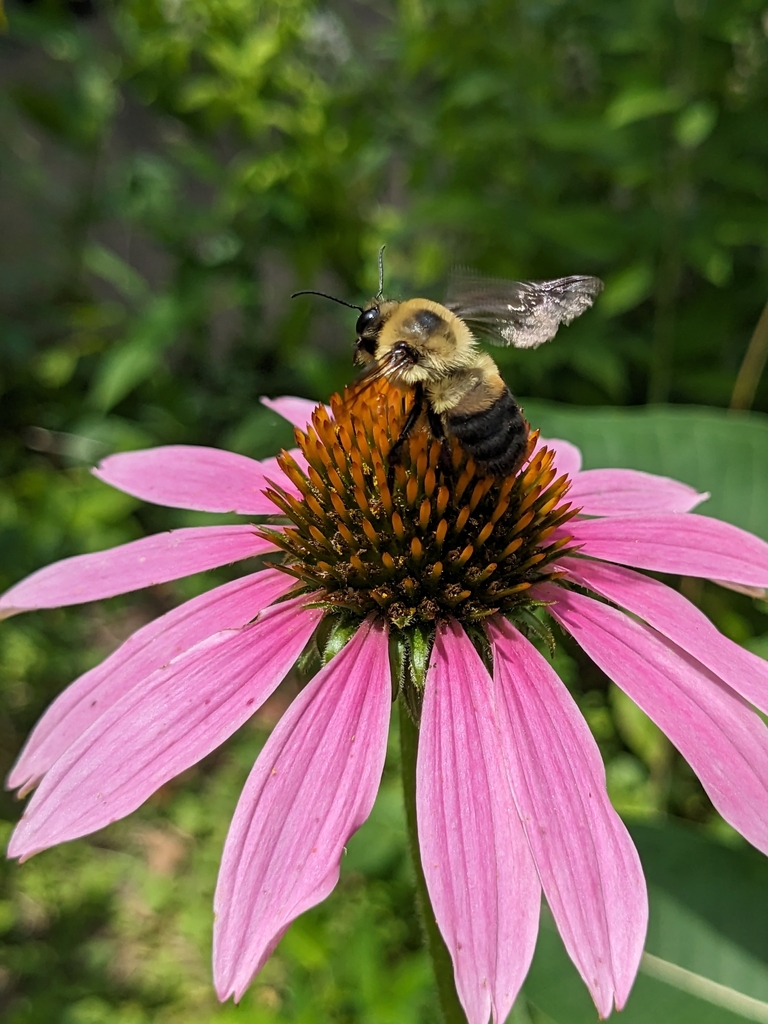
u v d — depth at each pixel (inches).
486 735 1.9
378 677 2.1
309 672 2.2
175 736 2.0
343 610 2.2
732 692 2.1
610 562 2.5
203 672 2.1
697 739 1.9
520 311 2.6
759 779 1.9
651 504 2.8
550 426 3.6
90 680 2.2
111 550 2.6
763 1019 2.5
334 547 2.3
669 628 2.2
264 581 2.4
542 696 2.0
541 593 2.3
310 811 1.8
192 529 2.6
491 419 2.2
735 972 2.6
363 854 4.1
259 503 2.7
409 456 2.3
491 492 2.3
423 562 2.2
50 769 1.9
